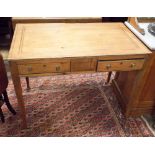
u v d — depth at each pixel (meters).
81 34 1.73
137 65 1.59
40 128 1.85
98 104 2.16
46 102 2.14
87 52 1.47
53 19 2.59
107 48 1.54
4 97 1.77
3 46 2.98
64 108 2.08
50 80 2.47
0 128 1.82
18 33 1.66
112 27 1.91
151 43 1.61
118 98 2.19
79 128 1.88
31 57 1.36
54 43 1.56
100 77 2.58
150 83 1.81
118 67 1.56
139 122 1.99
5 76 1.65
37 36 1.64
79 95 2.26
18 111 2.00
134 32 1.80
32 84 2.38
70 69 1.49
